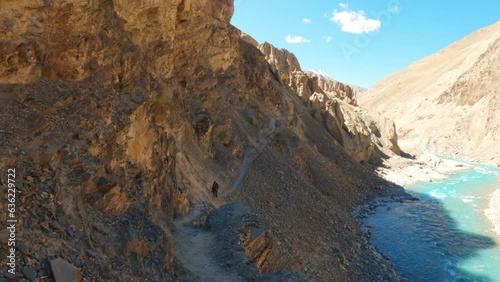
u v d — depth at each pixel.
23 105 13.89
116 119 18.09
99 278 10.45
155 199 20.23
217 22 53.25
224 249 18.86
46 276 9.05
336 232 36.59
